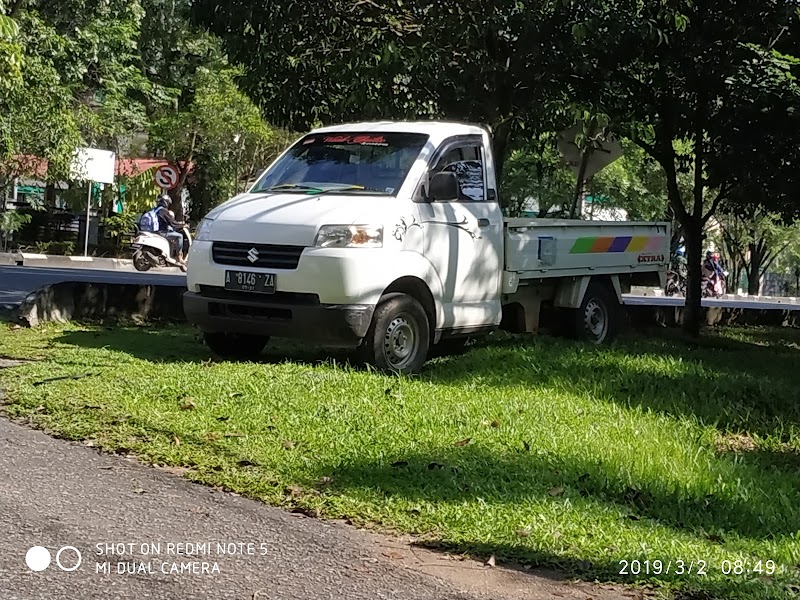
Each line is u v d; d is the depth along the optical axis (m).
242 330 8.60
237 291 8.55
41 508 4.84
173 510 4.99
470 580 4.41
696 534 5.27
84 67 27.31
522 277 10.38
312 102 12.36
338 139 9.71
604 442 6.72
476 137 9.98
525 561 4.65
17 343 9.72
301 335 8.33
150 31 34.50
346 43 11.77
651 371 9.62
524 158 28.88
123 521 4.77
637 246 12.66
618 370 9.52
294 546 4.64
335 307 8.23
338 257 8.21
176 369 8.12
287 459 5.88
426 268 8.97
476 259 9.65
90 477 5.40
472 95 11.72
